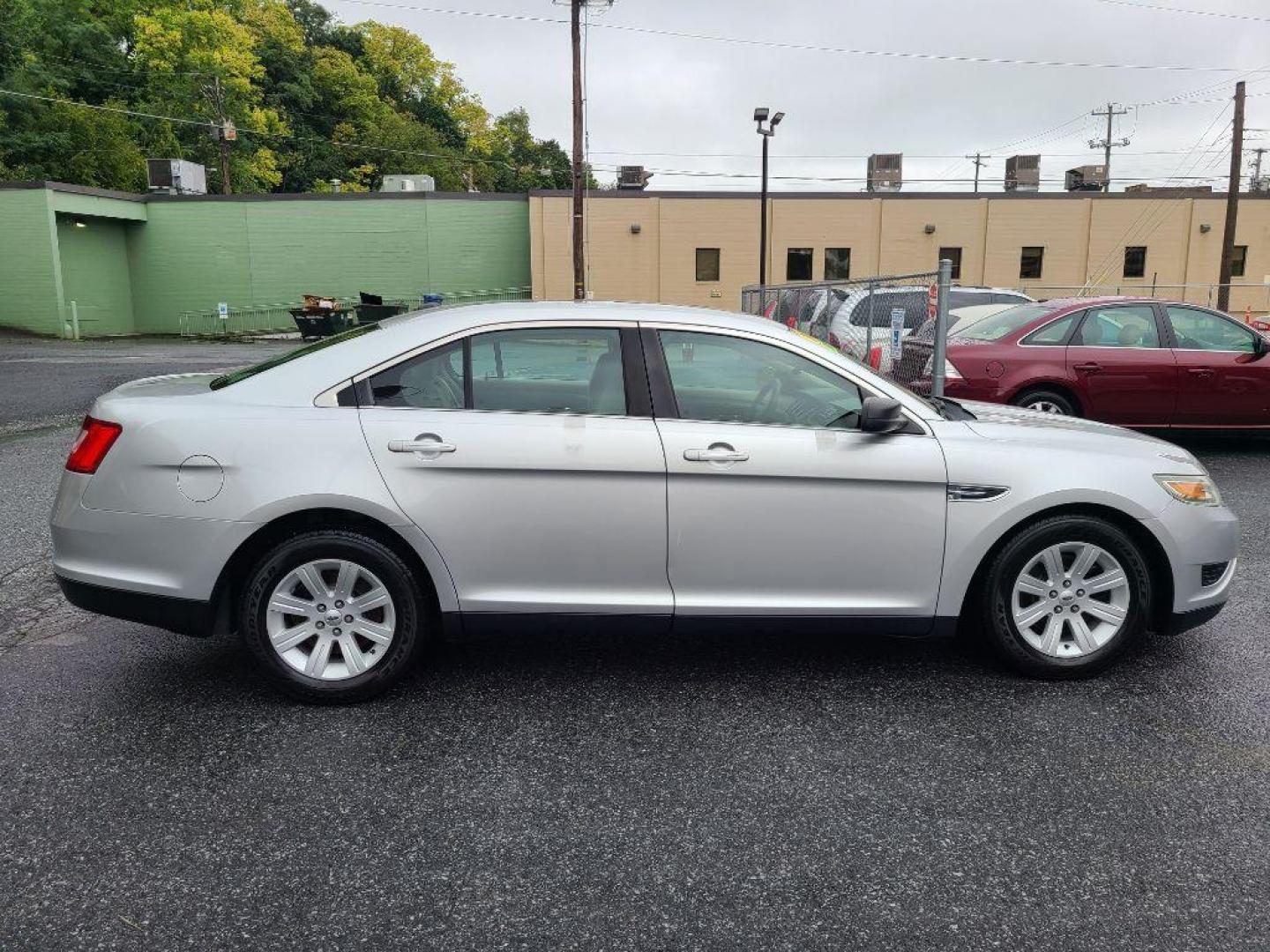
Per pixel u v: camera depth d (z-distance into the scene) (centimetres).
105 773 316
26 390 1418
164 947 232
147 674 400
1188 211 3456
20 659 417
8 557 568
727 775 319
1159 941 237
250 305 3750
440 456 351
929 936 238
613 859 270
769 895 255
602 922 243
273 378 363
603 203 3453
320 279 3734
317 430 352
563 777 317
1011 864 269
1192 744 342
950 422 388
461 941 235
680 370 373
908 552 372
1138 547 393
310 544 354
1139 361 854
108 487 349
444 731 350
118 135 4572
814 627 376
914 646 439
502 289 3744
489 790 308
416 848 275
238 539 346
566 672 406
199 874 261
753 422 371
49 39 4847
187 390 384
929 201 3459
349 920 242
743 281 3497
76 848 273
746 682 396
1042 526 380
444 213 3694
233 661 415
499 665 413
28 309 3319
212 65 5209
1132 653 428
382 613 366
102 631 452
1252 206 3450
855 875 263
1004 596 385
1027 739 345
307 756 329
